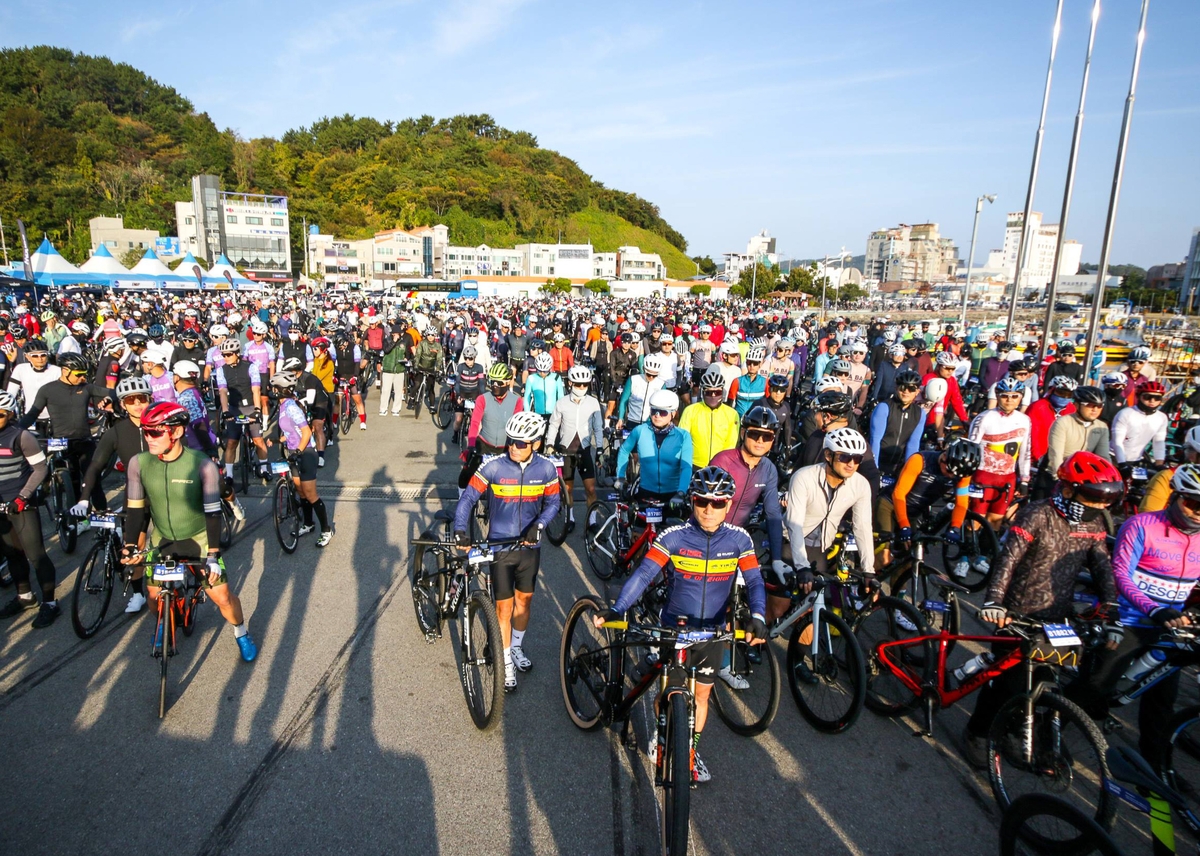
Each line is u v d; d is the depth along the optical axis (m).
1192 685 4.43
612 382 14.70
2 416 4.89
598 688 3.91
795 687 4.34
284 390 6.47
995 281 143.62
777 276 118.12
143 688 4.31
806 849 3.14
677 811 2.75
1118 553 3.68
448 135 159.75
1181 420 8.89
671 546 3.42
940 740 4.05
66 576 5.99
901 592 5.11
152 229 89.69
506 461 4.39
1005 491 6.25
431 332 14.12
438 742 3.86
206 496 4.33
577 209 156.75
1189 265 98.19
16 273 37.16
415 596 5.10
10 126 95.12
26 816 3.21
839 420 5.32
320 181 124.44
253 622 5.23
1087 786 3.59
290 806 3.33
